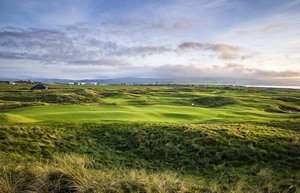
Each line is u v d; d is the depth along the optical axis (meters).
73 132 20.67
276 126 26.56
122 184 8.01
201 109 40.50
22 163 9.45
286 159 16.08
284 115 38.38
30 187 7.59
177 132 21.08
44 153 16.52
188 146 18.62
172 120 28.97
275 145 18.09
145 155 18.08
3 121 23.06
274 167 15.12
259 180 12.20
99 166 14.46
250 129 22.38
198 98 70.81
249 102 64.00
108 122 24.12
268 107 56.22
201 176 14.54
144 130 21.78
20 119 24.61
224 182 12.77
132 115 29.86
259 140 19.22
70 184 7.82
